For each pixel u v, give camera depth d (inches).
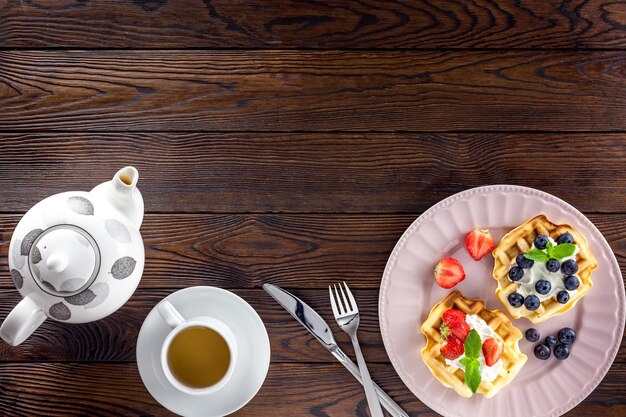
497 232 39.4
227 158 40.1
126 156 40.1
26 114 40.1
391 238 39.9
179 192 40.1
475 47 39.8
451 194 39.8
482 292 39.3
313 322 39.4
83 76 40.1
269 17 39.9
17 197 39.9
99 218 34.6
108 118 40.1
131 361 40.0
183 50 40.1
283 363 39.9
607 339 38.5
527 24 39.8
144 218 39.9
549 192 39.8
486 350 37.4
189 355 37.7
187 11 40.0
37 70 40.1
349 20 39.9
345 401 39.8
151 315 38.6
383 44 39.9
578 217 38.5
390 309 38.9
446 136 39.9
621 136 39.7
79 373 39.9
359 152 40.0
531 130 39.9
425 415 39.8
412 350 39.1
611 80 39.8
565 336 38.6
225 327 37.6
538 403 38.9
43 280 34.0
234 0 39.9
